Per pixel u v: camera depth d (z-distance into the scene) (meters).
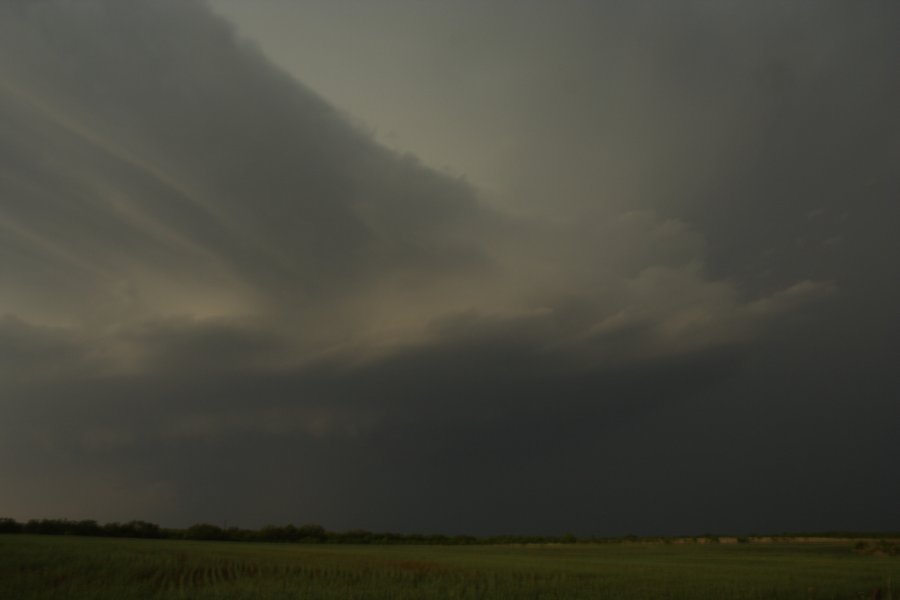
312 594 28.20
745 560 58.34
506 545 114.25
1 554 44.66
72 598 26.94
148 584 32.34
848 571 42.34
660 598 27.81
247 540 120.88
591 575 39.12
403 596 27.69
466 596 28.27
